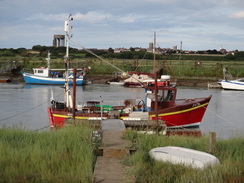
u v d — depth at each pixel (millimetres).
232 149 12031
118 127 15281
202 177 8703
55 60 90688
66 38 22688
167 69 66250
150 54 106375
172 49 132750
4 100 36969
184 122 22891
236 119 27469
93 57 110500
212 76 65188
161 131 17281
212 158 10234
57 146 11320
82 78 56656
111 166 9539
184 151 10977
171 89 22719
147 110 22734
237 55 117750
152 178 8633
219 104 35750
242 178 8820
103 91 47344
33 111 30000
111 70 71375
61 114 21438
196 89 51188
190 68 67062
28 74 58562
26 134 13672
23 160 9875
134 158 9938
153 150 11055
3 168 9391
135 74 56000
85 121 17906
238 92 48000
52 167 9438
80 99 37250
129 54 112438
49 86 55656
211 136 11562
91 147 11188
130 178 8461
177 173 9250
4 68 71312
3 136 13172
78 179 8555
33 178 8531
